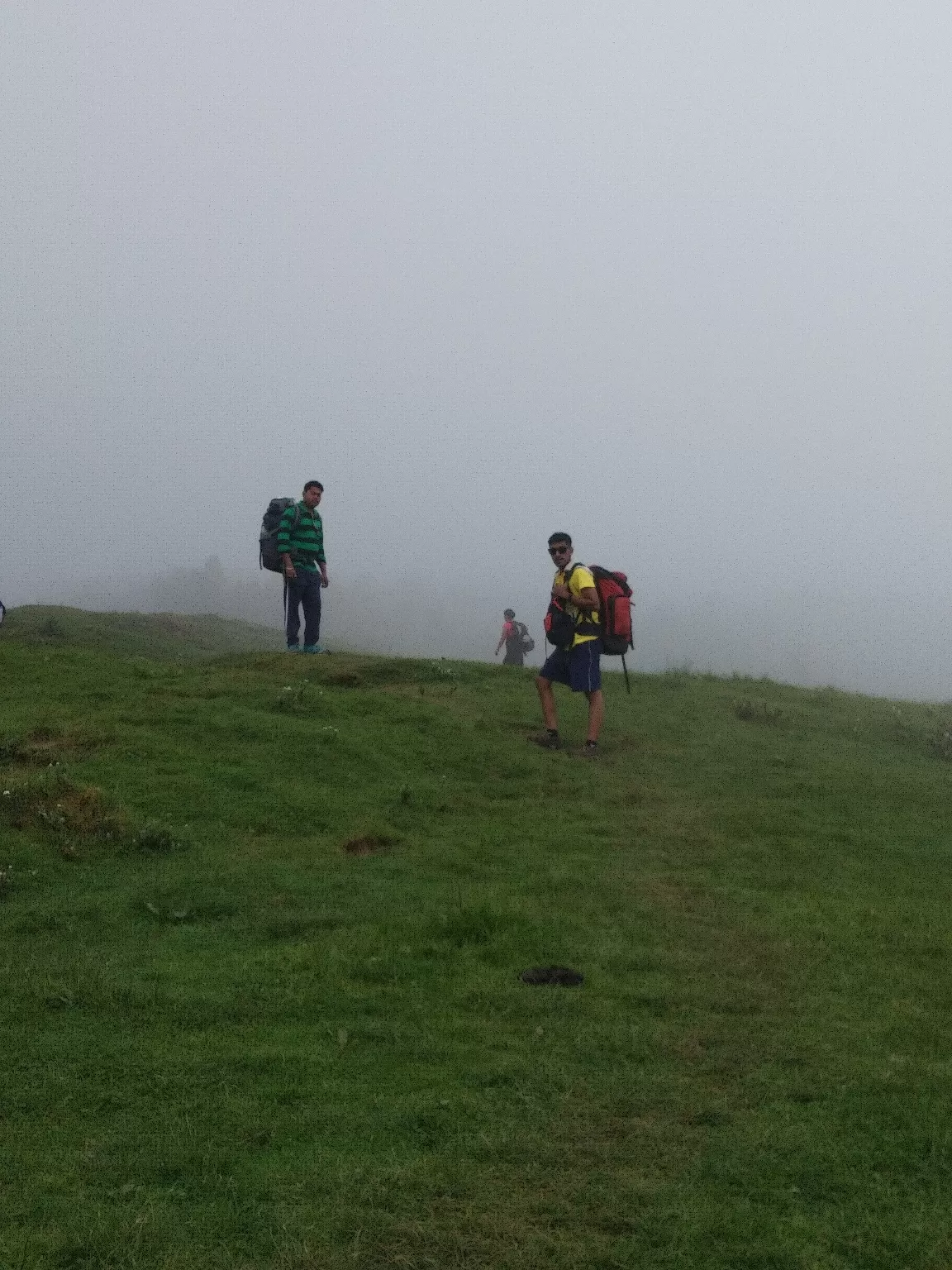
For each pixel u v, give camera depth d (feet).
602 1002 17.26
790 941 20.22
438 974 18.15
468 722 34.50
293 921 20.15
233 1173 12.19
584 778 30.63
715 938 20.35
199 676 37.45
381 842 25.04
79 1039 15.29
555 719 33.47
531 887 22.50
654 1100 14.23
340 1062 14.88
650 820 27.68
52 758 28.32
